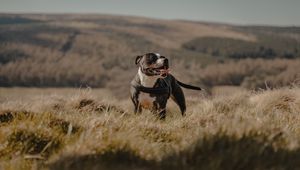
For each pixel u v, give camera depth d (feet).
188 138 18.42
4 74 453.58
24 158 16.47
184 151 14.73
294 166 13.75
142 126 21.04
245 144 14.74
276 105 33.14
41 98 32.58
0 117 22.38
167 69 30.04
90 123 20.57
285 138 16.22
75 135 18.67
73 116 22.41
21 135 18.16
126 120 21.53
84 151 15.53
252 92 39.45
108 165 14.28
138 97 30.73
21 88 419.54
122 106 34.83
